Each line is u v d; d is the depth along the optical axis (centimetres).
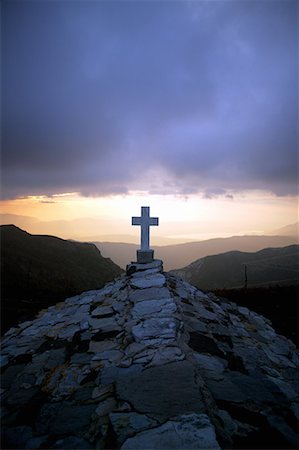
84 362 605
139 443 343
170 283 1062
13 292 1912
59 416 442
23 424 443
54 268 3972
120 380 479
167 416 383
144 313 743
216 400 443
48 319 981
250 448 352
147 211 1145
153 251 1134
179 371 492
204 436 348
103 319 806
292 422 443
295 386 630
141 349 588
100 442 375
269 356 766
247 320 1072
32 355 711
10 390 550
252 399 463
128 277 1060
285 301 1573
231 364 623
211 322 852
